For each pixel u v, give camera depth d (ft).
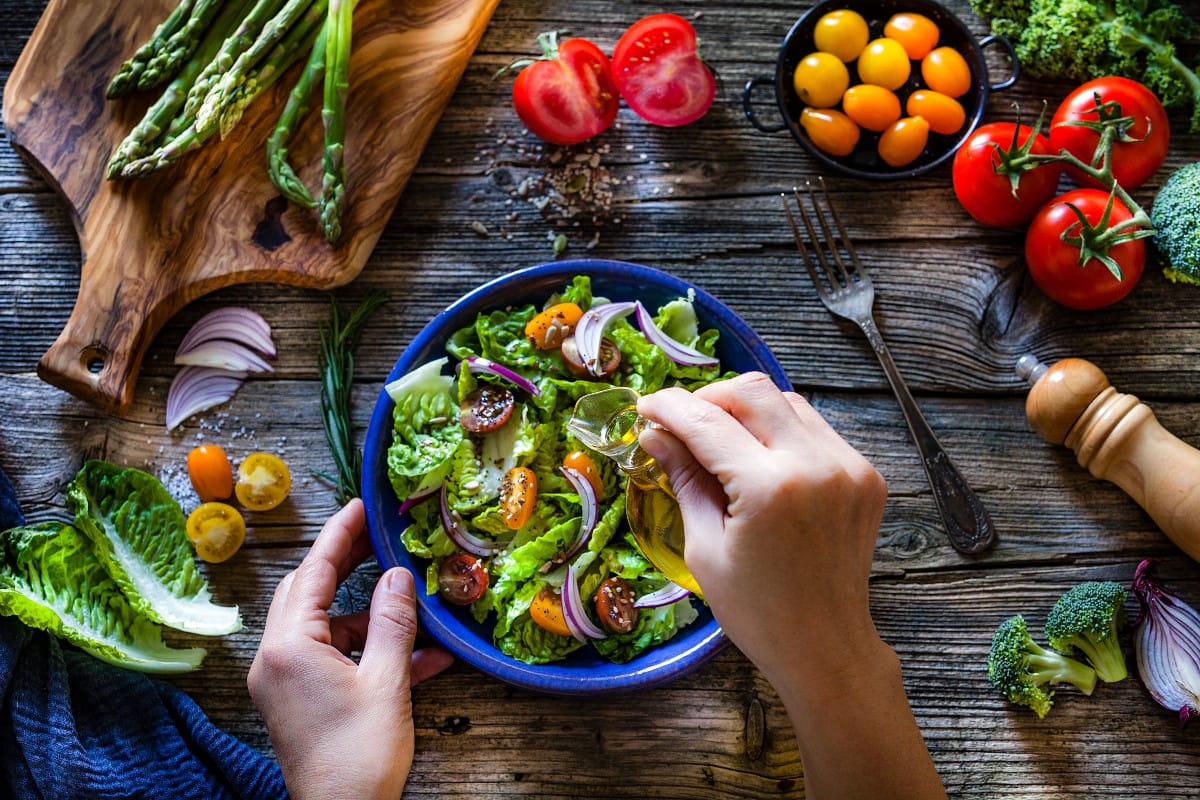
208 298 5.12
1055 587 4.96
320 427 5.05
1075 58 5.10
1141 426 4.63
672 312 4.55
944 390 5.13
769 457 3.08
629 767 4.82
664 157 5.28
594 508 4.38
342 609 4.83
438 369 4.43
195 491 4.98
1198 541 4.52
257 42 4.75
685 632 4.44
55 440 5.02
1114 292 4.78
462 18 5.16
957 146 4.99
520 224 5.23
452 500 4.46
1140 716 4.85
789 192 5.26
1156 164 4.90
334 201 4.84
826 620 3.17
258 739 4.80
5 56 5.34
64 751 4.35
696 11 5.37
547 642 4.45
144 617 4.75
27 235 5.19
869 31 5.18
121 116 5.03
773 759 4.81
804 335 5.16
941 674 4.92
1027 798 4.83
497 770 4.82
